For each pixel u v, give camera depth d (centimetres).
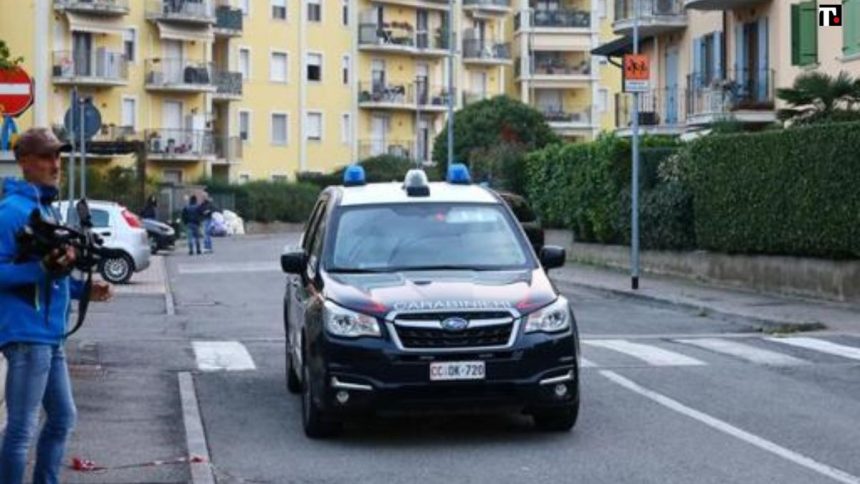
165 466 1248
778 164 3206
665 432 1443
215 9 8712
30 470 1184
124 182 7344
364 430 1466
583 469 1255
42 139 955
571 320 1371
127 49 8225
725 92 4844
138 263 3919
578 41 10800
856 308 2891
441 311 1320
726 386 1783
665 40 5766
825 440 1396
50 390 972
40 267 927
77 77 7850
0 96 2011
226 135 8969
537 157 5309
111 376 1862
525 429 1459
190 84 8412
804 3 4244
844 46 4012
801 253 3173
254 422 1530
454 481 1210
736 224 3472
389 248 1486
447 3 10356
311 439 1416
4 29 7681
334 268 1462
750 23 4888
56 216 980
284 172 9369
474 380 1312
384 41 9900
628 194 4284
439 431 1454
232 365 2002
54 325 946
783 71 4628
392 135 10150
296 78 9425
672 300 3198
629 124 5709
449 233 1509
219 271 4575
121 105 8212
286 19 9344
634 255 3562
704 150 3688
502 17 10894
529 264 1477
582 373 1905
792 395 1706
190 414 1549
